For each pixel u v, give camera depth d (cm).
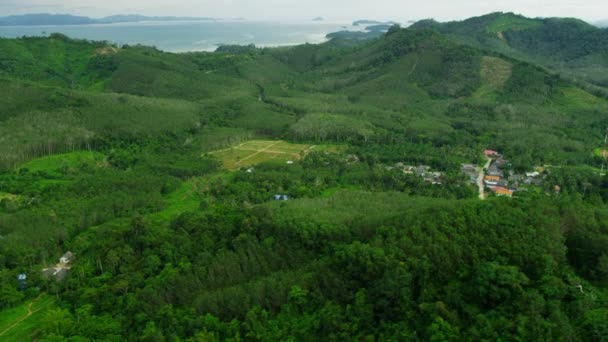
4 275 10831
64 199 15400
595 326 6681
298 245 10456
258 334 8081
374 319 7994
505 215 9012
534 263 7856
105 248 11500
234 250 10725
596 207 10569
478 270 7662
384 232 9438
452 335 6956
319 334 8088
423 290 7838
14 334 9406
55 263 11888
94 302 9912
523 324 6750
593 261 8125
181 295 9681
